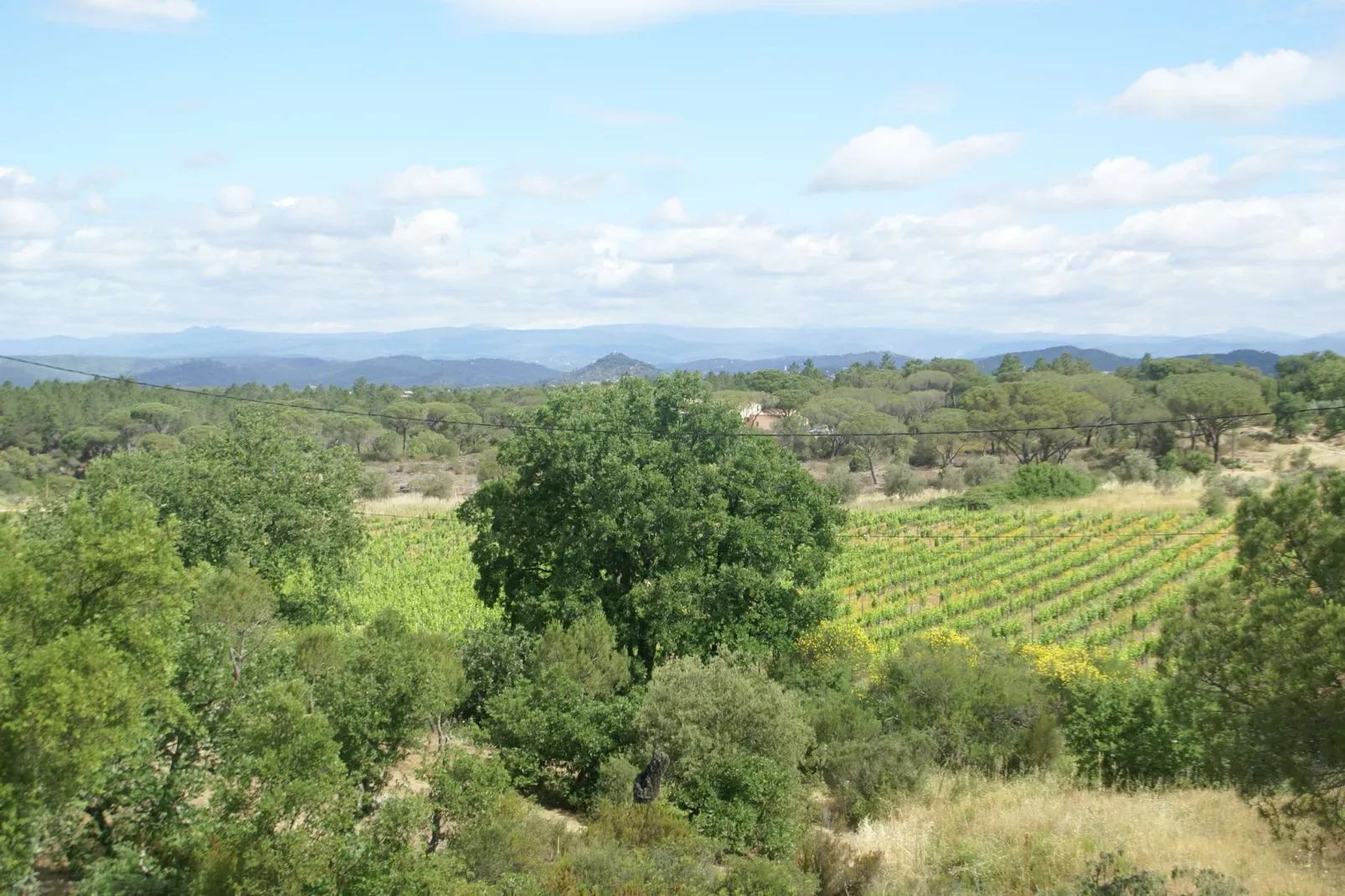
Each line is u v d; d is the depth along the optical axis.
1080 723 20.06
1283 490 12.66
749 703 17.30
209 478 26.09
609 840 13.54
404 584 50.00
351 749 13.39
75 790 9.62
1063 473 75.88
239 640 15.86
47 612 9.90
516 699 18.31
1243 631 11.89
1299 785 11.16
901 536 63.69
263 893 9.89
